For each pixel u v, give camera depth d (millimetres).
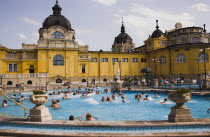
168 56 48438
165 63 49656
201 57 43531
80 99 23141
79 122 8672
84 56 49969
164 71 49875
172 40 53875
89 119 10703
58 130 8227
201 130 8094
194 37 47219
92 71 51906
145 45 62375
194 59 43719
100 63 52750
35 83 40750
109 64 53438
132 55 55469
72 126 8328
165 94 25703
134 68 55344
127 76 54375
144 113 14734
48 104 19859
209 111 15086
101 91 32812
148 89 29172
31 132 7855
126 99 22547
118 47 73562
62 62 46156
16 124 8828
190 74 43938
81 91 32312
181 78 45031
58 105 18375
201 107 16719
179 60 46094
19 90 30906
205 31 50781
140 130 8078
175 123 8297
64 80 45156
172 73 47219
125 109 16516
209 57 43250
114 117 13477
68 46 46500
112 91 31484
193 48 43938
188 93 8703
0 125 8977
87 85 41875
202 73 42156
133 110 16000
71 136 7461
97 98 24047
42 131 8031
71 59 46562
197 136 7391
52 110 16312
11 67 44000
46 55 45000
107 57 53500
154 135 7355
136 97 22750
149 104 18922
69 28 50188
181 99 8516
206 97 21812
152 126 8188
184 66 45094
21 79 39406
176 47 46281
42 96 9172
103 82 50188
